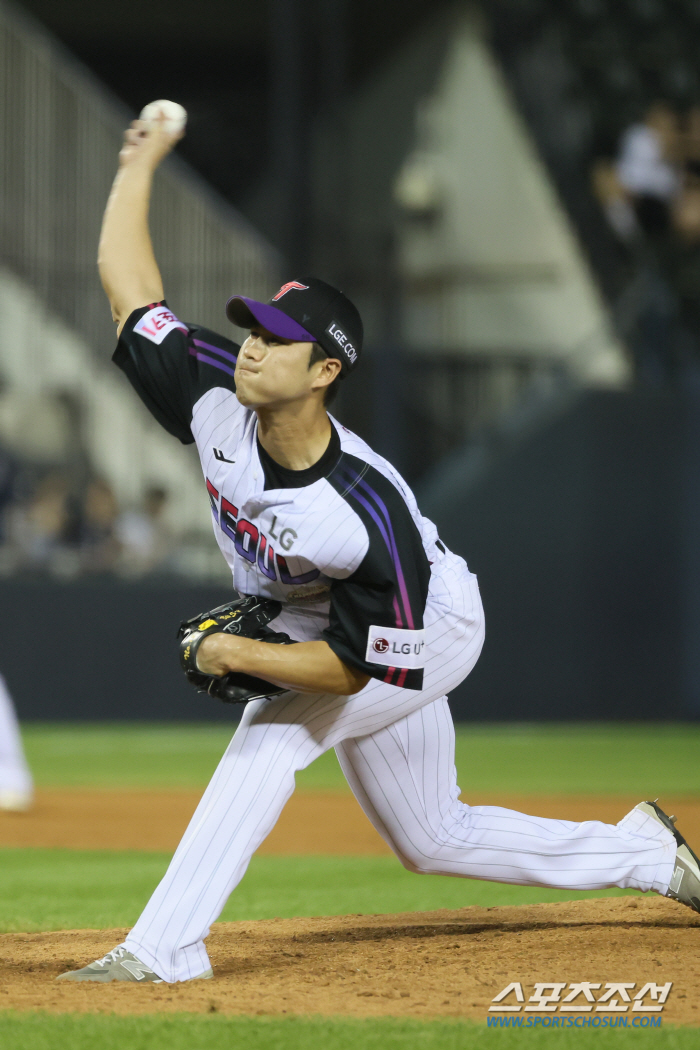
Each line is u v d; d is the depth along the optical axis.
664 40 66.31
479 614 11.84
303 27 59.19
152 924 10.98
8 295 50.47
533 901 17.16
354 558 10.50
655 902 14.88
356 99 66.50
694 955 11.91
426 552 11.60
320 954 12.23
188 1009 9.94
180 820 26.97
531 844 12.45
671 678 53.75
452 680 11.73
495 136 61.03
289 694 11.27
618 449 53.38
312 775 38.38
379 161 65.19
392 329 60.47
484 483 52.22
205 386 11.52
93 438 50.66
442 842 12.27
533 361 55.56
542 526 52.69
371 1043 8.92
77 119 50.75
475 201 61.62
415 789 11.95
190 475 51.44
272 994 10.52
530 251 60.00
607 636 53.16
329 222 62.12
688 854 12.82
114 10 71.00
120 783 33.88
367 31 67.25
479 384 55.00
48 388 50.31
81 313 50.69
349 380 53.41
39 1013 9.73
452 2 63.25
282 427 10.54
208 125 74.44
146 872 19.97
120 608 49.75
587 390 53.09
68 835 24.59
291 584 11.02
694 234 62.72
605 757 41.06
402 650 10.73
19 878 19.23
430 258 62.50
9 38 50.62
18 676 48.62
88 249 50.84
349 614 10.69
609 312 57.88
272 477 10.79
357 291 61.06
